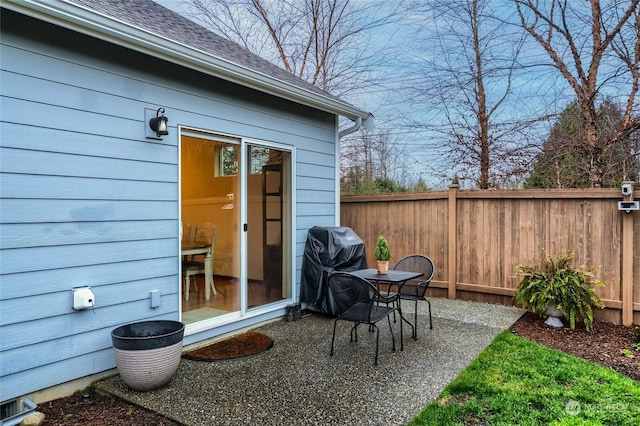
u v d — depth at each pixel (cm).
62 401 268
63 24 256
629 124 638
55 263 270
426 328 425
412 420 232
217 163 409
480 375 296
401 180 1069
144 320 326
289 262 486
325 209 548
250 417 238
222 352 352
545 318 458
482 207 546
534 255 506
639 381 294
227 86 403
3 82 245
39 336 262
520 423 229
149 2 540
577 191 471
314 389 276
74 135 280
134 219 320
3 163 246
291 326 441
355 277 331
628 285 436
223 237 429
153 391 274
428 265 438
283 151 479
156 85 336
